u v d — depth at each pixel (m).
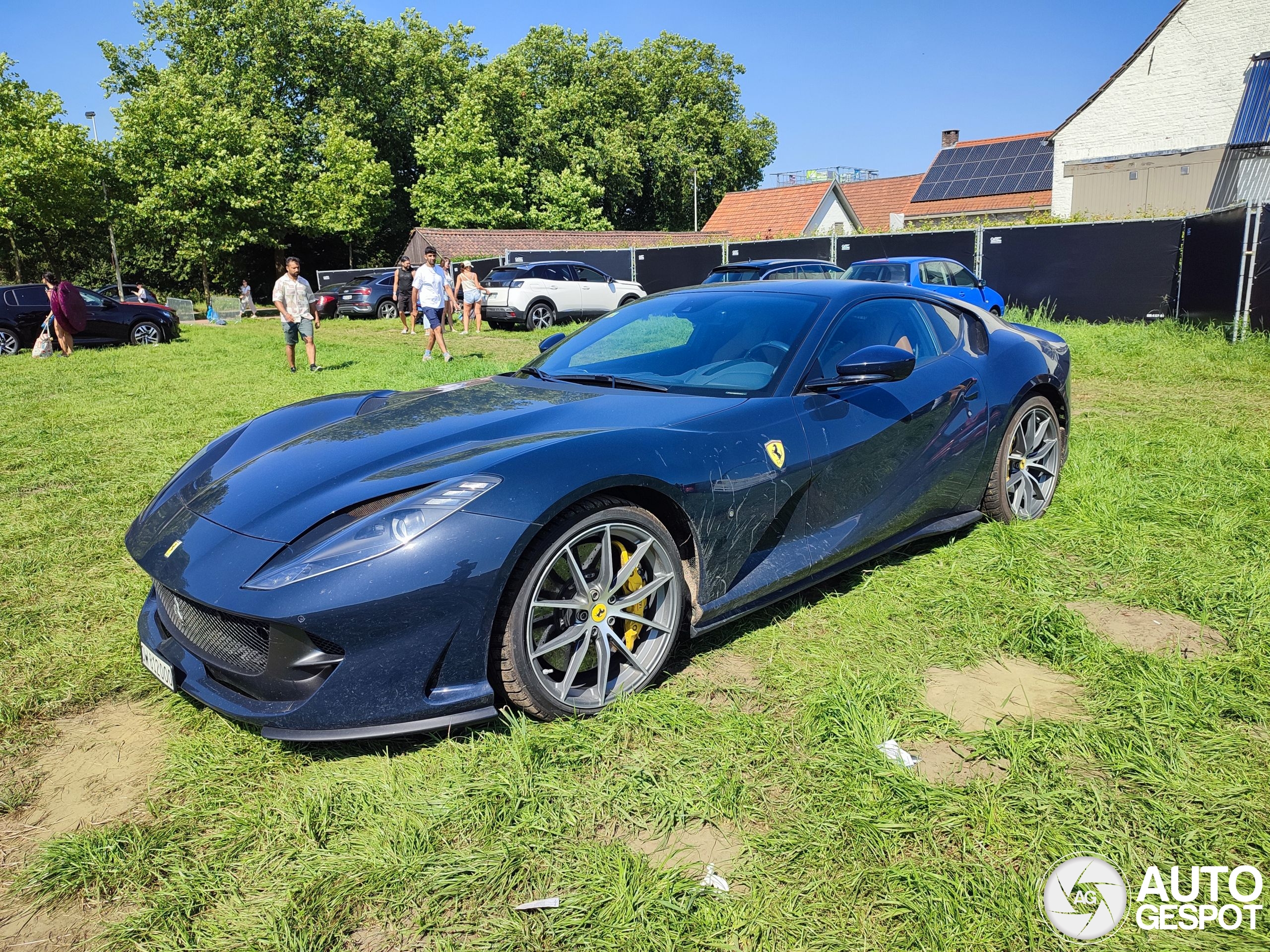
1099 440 5.27
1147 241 13.41
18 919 1.73
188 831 1.97
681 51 61.47
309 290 10.64
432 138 41.16
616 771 2.15
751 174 63.97
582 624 2.38
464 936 1.63
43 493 4.95
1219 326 11.35
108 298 16.16
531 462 2.29
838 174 56.81
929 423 3.37
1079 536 3.66
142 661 2.74
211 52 41.72
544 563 2.24
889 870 1.74
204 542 2.32
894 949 1.57
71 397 8.89
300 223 35.34
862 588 3.20
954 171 36.41
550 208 46.06
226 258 38.75
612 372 3.31
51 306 13.62
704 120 60.56
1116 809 1.92
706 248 19.56
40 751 2.36
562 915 1.67
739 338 3.24
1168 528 3.71
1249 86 21.27
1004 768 2.12
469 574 2.11
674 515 2.58
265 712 2.16
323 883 1.77
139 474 5.36
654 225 62.47
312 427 3.09
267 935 1.64
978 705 2.43
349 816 1.99
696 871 1.79
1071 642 2.72
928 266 11.60
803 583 2.99
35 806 2.11
